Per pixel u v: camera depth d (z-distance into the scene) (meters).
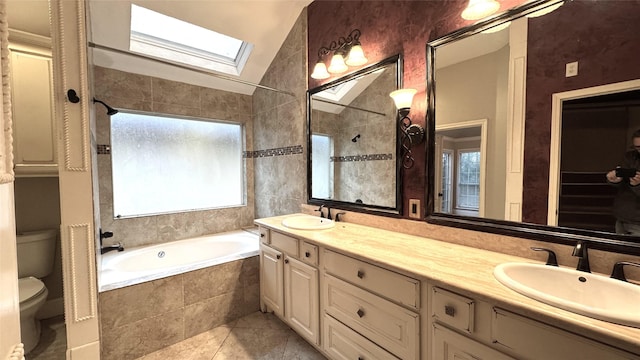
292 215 2.45
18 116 1.90
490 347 0.91
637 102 0.97
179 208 2.89
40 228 2.22
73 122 1.40
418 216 1.68
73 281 1.42
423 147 1.64
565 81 1.12
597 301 0.96
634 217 0.98
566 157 1.13
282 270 1.97
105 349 1.65
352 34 2.06
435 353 1.06
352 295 1.41
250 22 2.40
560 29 1.13
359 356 1.38
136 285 1.75
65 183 1.39
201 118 2.93
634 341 0.64
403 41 1.74
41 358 1.77
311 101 2.43
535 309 0.79
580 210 1.10
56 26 1.35
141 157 2.64
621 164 1.00
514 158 1.27
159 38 2.51
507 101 1.29
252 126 3.27
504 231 1.31
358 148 2.05
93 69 2.19
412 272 1.10
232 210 3.17
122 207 2.55
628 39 0.98
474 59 1.40
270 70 2.91
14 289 0.55
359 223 2.04
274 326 2.11
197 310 2.01
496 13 1.31
